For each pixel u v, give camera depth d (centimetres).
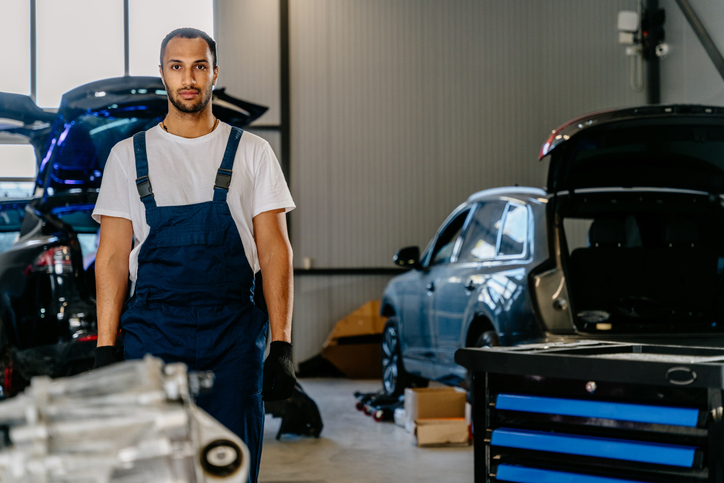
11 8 979
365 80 993
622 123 360
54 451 82
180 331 186
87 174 412
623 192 424
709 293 435
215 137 201
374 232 991
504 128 1010
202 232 189
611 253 428
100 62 989
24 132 438
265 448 466
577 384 169
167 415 84
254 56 977
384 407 568
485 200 493
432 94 1002
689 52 905
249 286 195
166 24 989
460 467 413
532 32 1012
